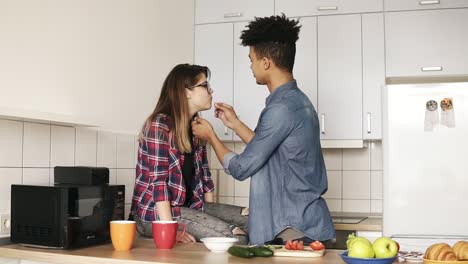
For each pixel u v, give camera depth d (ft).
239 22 12.65
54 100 7.74
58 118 6.75
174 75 7.82
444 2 11.53
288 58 7.12
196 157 8.43
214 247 5.98
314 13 12.15
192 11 12.80
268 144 6.72
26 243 6.59
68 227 6.30
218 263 5.30
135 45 9.85
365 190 12.91
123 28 9.45
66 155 8.14
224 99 12.68
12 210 6.73
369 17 11.87
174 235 6.40
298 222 6.78
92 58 8.57
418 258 5.47
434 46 11.56
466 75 11.55
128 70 9.60
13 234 6.70
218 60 12.75
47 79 7.61
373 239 10.62
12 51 7.02
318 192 7.00
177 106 7.65
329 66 12.04
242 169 6.81
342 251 6.15
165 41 11.12
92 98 8.57
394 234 10.37
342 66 11.97
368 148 12.92
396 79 12.31
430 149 10.27
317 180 7.04
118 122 9.29
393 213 10.39
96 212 6.70
